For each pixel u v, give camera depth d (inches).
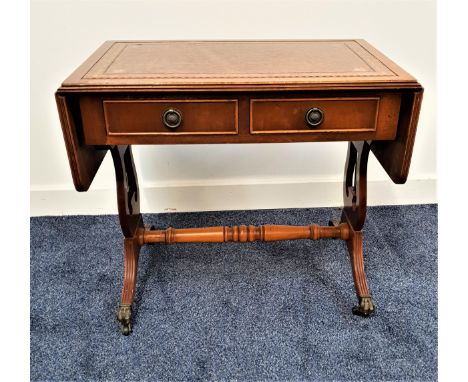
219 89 36.3
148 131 38.0
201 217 67.7
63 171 66.3
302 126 38.7
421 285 53.4
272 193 68.8
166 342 45.9
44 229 64.8
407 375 42.1
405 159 38.9
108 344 45.9
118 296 52.4
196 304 50.9
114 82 36.3
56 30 57.8
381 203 69.8
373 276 54.9
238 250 60.3
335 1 58.5
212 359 43.9
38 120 62.5
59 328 47.8
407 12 59.1
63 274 56.0
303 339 46.0
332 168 67.9
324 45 49.4
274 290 53.0
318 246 60.9
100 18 57.8
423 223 65.3
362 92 37.4
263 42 51.0
